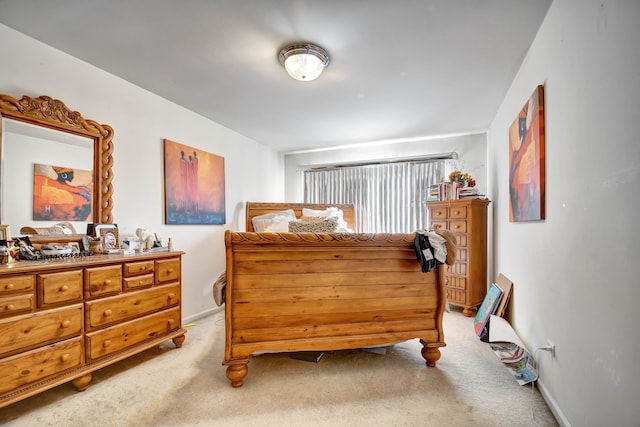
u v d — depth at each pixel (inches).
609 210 43.6
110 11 65.7
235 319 72.9
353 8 64.2
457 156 161.0
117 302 77.4
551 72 64.7
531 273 78.5
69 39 76.5
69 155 83.6
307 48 78.0
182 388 72.3
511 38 75.5
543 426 59.0
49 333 64.2
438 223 140.3
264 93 109.0
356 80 98.6
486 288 139.1
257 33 73.5
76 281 69.2
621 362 40.5
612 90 42.8
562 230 59.1
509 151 102.0
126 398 68.2
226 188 148.0
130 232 100.3
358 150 185.0
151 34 74.3
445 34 73.7
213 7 64.1
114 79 95.7
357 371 80.7
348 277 77.0
